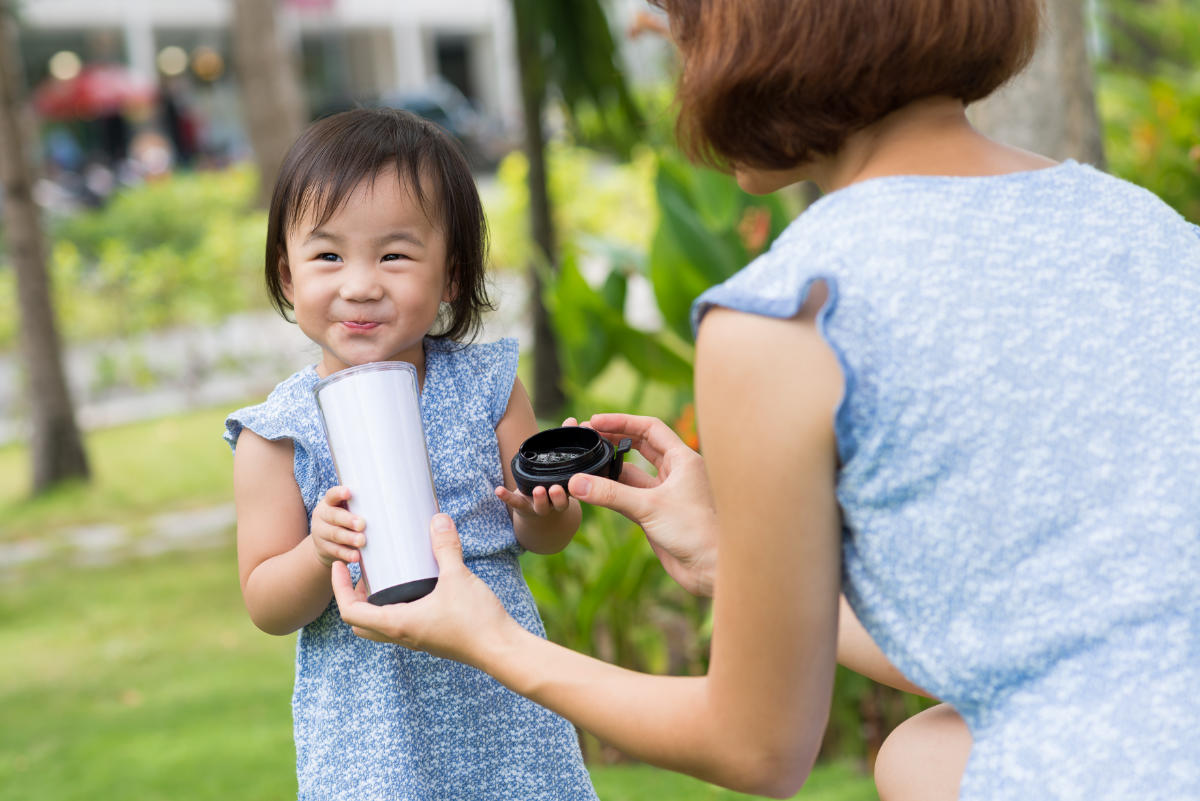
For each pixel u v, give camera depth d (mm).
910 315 1003
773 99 1075
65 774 3322
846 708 3092
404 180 1535
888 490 1013
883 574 1039
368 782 1533
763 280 1039
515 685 1207
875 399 999
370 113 1627
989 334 1006
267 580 1524
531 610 1662
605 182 10359
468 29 31047
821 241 1041
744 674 1062
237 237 9914
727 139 1119
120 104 21922
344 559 1338
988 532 1005
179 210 13156
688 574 1364
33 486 7363
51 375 7324
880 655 1423
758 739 1075
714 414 1037
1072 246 1057
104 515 6883
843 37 1030
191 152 24641
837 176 1147
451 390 1659
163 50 28000
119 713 3916
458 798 1587
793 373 1003
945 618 1029
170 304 9492
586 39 6164
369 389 1321
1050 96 2492
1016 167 1123
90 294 9547
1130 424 1011
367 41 30328
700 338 1056
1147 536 995
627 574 3299
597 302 3709
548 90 6445
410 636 1264
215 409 9039
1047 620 1003
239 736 3549
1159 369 1026
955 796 1196
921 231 1031
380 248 1526
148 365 9531
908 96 1070
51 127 23844
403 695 1556
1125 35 6977
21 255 7184
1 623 5223
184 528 6594
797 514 1019
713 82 1074
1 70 6918
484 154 22219
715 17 1079
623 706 1144
